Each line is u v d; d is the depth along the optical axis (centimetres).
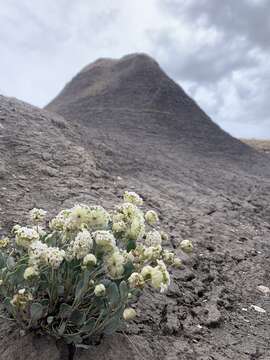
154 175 920
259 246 588
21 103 962
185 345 282
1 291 229
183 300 347
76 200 512
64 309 227
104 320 229
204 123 2391
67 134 890
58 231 257
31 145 663
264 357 293
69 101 2781
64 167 630
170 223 569
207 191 929
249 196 1040
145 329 284
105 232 221
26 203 456
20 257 249
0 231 368
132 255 235
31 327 234
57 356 229
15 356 227
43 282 230
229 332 322
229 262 488
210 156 1803
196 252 481
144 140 1720
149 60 2909
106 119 2148
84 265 211
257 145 3150
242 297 402
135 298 271
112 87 2698
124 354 246
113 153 961
